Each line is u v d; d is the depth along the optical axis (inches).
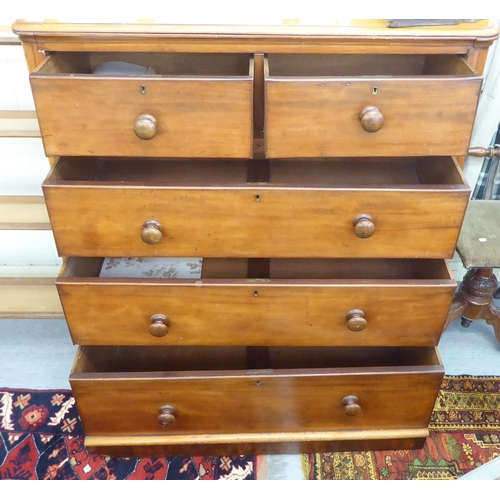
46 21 36.9
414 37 36.3
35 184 63.9
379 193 38.4
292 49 37.4
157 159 47.3
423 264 47.8
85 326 45.1
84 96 34.9
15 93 56.7
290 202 38.9
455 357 63.6
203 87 34.4
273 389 47.0
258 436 51.4
